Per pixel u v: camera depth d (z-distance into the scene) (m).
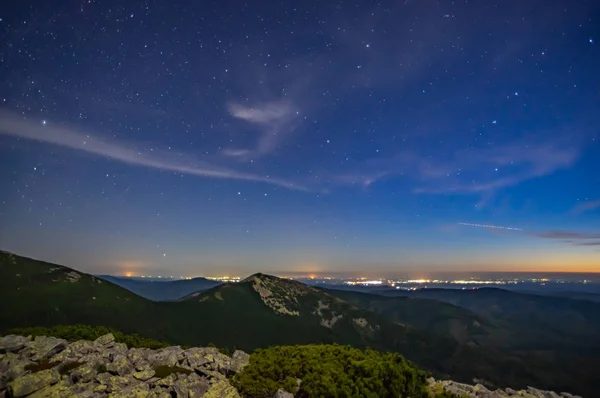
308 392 13.95
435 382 17.98
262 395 13.69
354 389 14.34
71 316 89.19
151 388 13.08
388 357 17.09
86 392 11.86
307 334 133.00
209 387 13.54
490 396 17.45
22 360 13.51
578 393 92.88
